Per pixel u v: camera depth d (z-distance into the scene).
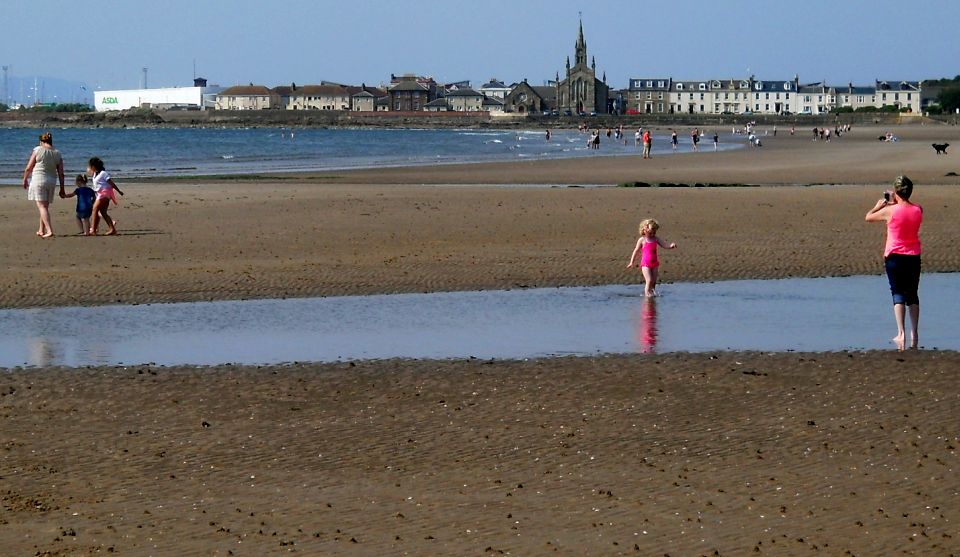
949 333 17.22
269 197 37.31
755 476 10.27
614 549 8.49
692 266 23.67
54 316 18.55
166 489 10.01
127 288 20.88
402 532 8.90
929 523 9.02
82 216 28.00
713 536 8.75
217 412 12.60
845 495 9.73
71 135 184.12
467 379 14.11
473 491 9.92
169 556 8.41
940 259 24.59
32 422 12.16
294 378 14.18
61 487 10.05
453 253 25.22
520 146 124.25
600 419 12.26
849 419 12.20
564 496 9.77
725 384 13.80
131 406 12.82
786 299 20.28
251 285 21.34
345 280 21.92
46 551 8.50
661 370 14.55
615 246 26.36
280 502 9.65
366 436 11.66
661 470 10.49
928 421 12.09
